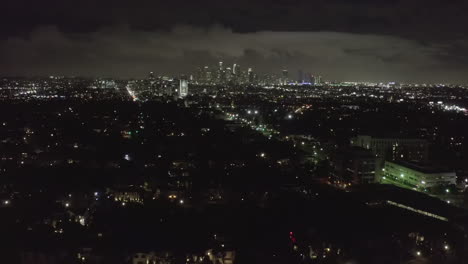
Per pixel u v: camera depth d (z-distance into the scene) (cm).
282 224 18362
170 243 16438
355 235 17238
